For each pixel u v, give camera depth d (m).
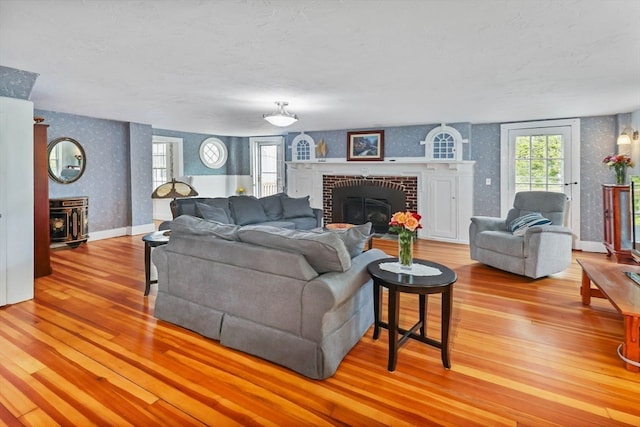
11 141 3.20
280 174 8.73
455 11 1.98
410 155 6.56
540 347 2.55
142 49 2.61
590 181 5.50
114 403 1.92
